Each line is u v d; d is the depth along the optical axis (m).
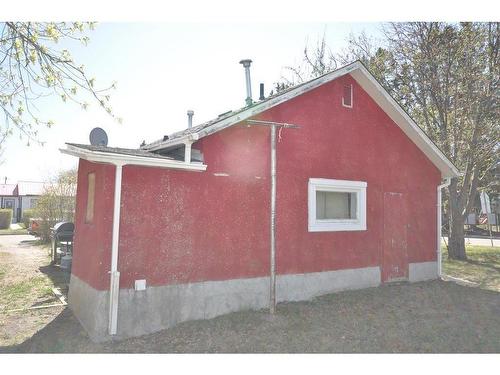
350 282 9.28
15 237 23.39
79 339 6.02
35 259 14.09
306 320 7.01
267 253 7.89
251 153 7.80
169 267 6.63
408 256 10.61
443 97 16.42
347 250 9.30
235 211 7.49
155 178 6.57
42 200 19.45
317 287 8.65
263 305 7.73
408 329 6.77
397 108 10.06
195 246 6.94
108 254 6.10
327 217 9.29
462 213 16.38
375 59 18.52
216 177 7.29
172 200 6.73
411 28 16.81
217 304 7.14
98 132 8.70
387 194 10.26
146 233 6.43
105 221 6.11
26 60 7.05
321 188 9.05
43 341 5.96
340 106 9.45
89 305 6.38
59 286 9.69
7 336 6.20
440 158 11.12
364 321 7.09
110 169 6.19
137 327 6.22
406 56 16.97
